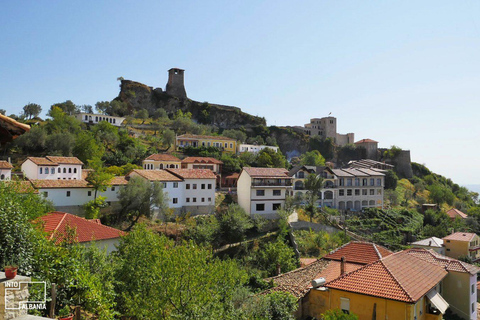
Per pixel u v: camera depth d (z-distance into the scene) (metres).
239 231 56.66
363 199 96.81
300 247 55.31
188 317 16.86
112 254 27.22
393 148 160.25
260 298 23.30
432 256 32.31
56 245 20.62
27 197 25.88
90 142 91.50
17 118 122.75
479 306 34.19
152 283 19.50
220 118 166.25
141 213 58.47
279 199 71.81
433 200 118.44
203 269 19.14
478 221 95.62
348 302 22.12
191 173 69.81
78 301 17.78
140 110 148.25
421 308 22.47
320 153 163.62
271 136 160.88
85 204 56.12
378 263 24.36
